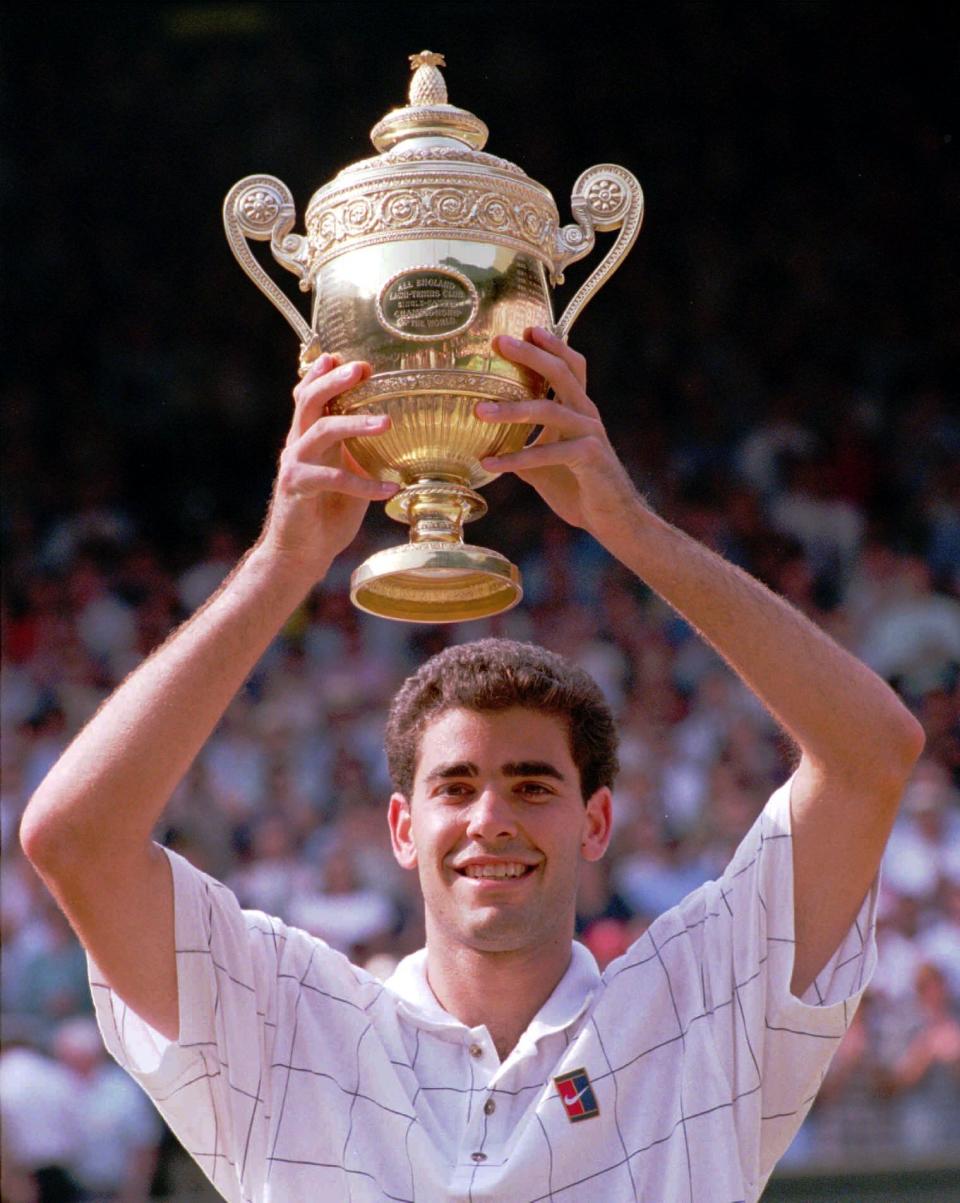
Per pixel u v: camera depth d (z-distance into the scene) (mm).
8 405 59906
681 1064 10562
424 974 10961
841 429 55875
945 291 61312
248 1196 10461
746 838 11023
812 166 62750
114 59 62062
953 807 35438
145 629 46312
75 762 9930
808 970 10758
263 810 35781
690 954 10844
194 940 10453
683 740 37844
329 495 10250
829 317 60688
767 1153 10688
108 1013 10609
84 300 62000
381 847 33406
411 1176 10234
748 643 10062
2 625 45250
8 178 62312
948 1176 27703
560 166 63156
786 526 49938
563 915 10703
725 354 59906
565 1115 10352
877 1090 28422
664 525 10078
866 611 44969
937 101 62938
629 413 58094
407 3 61531
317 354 10523
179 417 60562
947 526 50531
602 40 62812
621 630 42469
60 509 55438
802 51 62938
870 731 10164
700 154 62938
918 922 31766
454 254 10242
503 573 10117
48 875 10016
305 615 43125
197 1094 10539
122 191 62750
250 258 10750
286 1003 10781
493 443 10406
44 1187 28031
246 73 62312
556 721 10680
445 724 10672
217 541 55531
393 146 11086
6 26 61375
